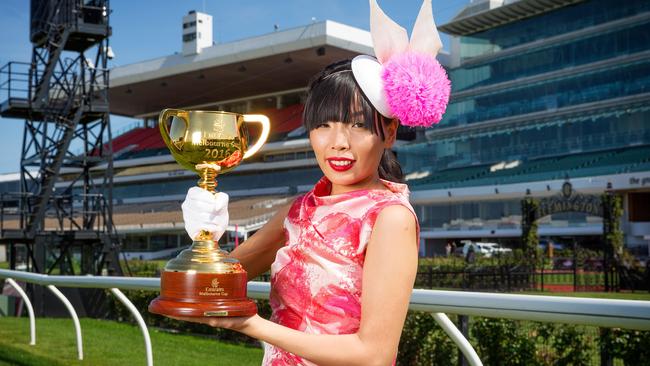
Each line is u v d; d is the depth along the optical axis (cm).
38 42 1644
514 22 5091
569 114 4703
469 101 5269
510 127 4994
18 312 1116
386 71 137
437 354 609
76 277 422
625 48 4462
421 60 137
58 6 1575
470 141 5178
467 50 5381
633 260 2017
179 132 139
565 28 4797
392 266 129
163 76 6353
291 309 146
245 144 146
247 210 5244
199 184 143
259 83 6681
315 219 145
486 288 1919
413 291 186
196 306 122
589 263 2436
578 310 148
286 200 5434
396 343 128
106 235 1564
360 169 142
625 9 4484
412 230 135
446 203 4781
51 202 1630
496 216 4509
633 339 457
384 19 143
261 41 5559
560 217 4203
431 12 145
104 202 1620
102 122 1667
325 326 139
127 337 834
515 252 2459
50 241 1531
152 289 334
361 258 139
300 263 145
